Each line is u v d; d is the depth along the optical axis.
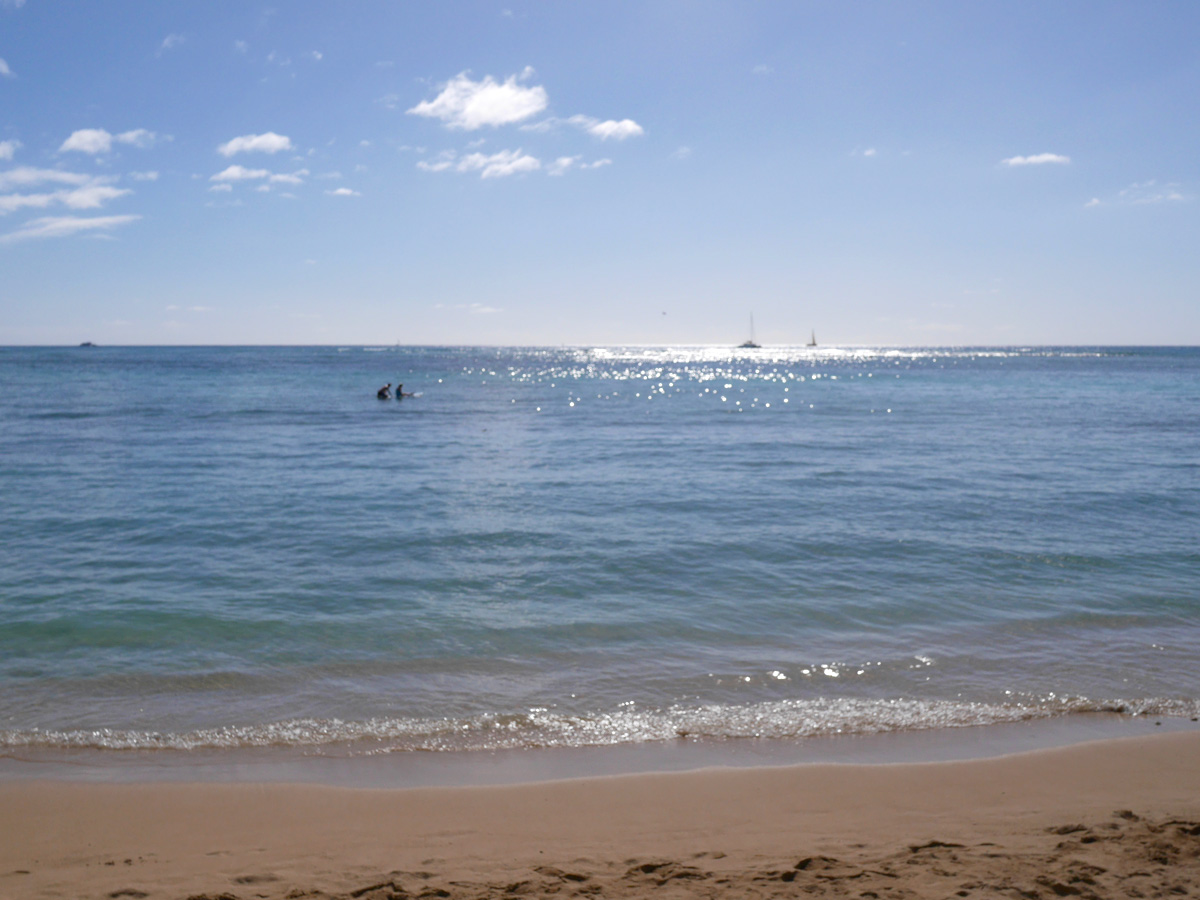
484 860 4.91
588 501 18.42
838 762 6.61
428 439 31.73
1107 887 4.15
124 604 10.80
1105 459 25.39
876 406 50.25
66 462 24.44
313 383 73.44
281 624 10.11
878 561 13.18
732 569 12.73
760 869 4.60
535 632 9.89
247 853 5.08
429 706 7.77
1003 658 9.05
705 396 61.34
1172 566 12.84
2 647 9.22
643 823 5.53
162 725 7.30
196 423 37.53
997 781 6.20
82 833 5.38
